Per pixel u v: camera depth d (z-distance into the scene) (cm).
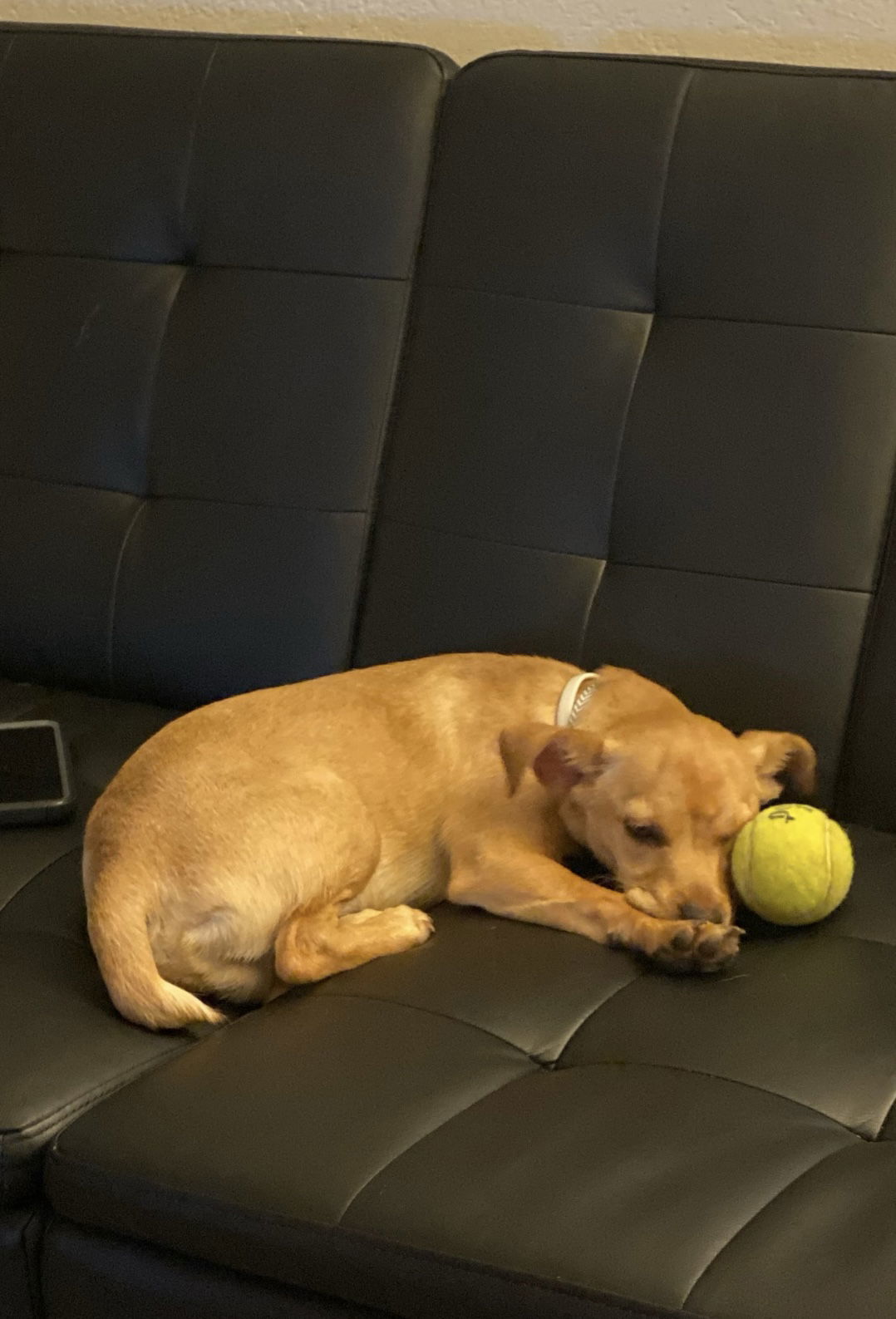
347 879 178
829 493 187
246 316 204
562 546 193
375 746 184
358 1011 166
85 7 233
